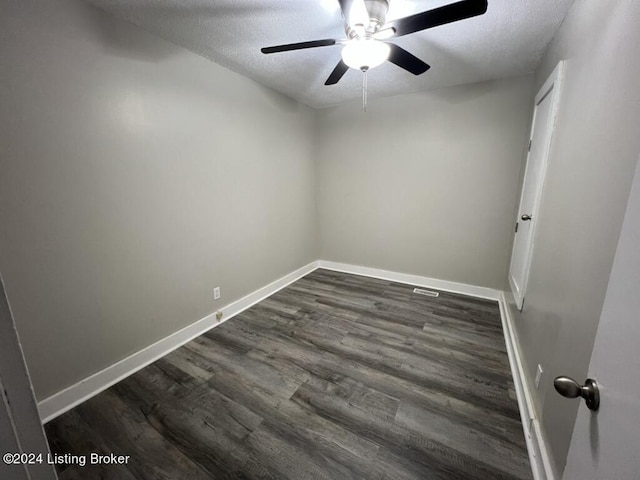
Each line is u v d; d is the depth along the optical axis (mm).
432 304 2852
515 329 2084
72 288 1561
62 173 1470
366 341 2195
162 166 1951
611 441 443
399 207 3365
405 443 1333
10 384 372
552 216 1440
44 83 1371
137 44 1733
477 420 1453
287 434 1390
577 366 989
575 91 1274
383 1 1331
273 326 2445
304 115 3436
